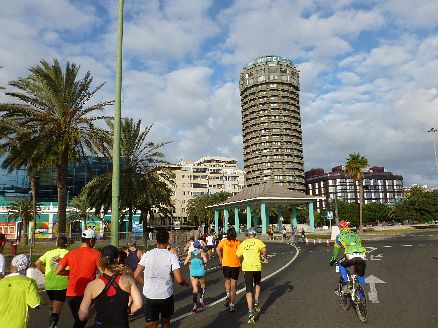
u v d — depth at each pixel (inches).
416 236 1712.6
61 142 828.0
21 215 2213.3
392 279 441.1
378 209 4542.3
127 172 1139.9
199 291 345.4
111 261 140.2
